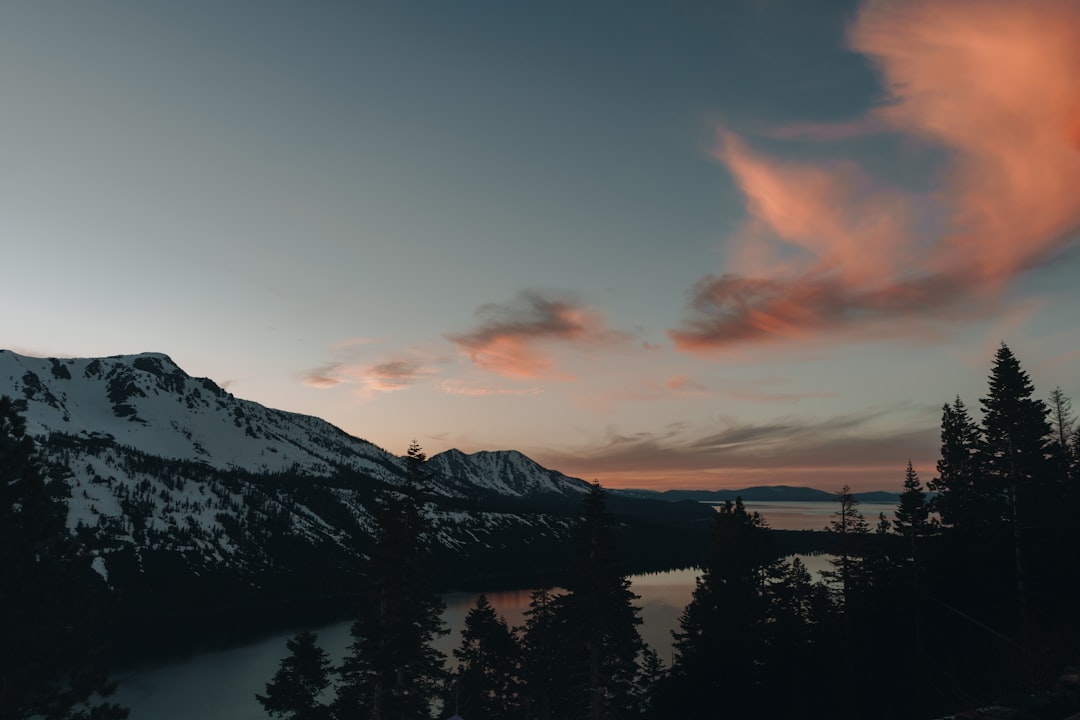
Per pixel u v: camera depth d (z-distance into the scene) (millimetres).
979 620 37219
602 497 37938
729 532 49500
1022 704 9992
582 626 36375
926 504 41188
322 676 44719
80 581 24875
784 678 41500
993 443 37875
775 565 52219
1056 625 25766
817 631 46688
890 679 36938
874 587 44438
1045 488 36344
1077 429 49281
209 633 166250
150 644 152375
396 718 35781
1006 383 37500
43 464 25484
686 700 41938
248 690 106438
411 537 37500
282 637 158125
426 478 39031
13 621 22578
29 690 22547
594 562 36844
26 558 23328
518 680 52312
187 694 104188
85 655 24047
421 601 37219
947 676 29000
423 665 36750
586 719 38875
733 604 46469
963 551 39781
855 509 46562
